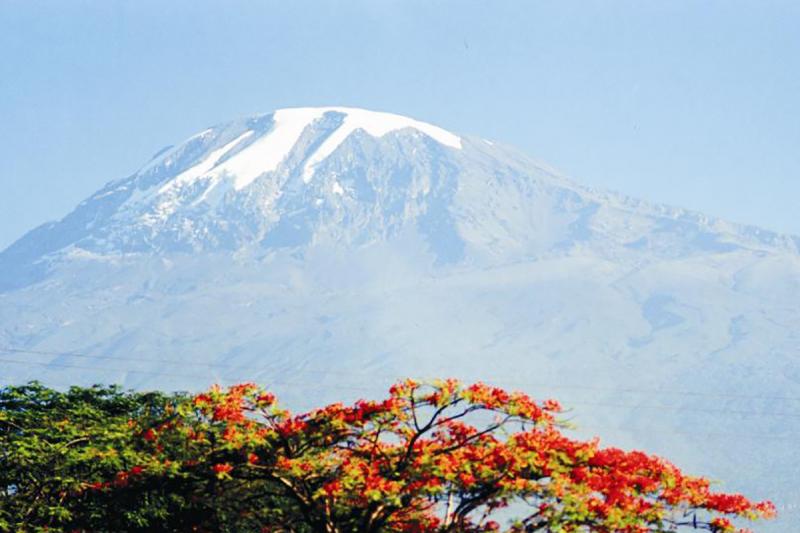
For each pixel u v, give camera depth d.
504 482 39.75
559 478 39.75
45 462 50.50
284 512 45.91
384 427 42.41
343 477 40.34
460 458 40.50
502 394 41.75
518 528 39.91
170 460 45.41
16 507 50.44
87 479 51.31
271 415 43.00
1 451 51.59
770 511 41.41
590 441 42.31
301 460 41.94
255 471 42.91
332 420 42.16
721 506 41.06
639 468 41.53
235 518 46.91
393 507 41.56
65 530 50.75
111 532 49.81
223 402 42.94
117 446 48.44
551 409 42.31
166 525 48.94
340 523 41.91
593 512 39.25
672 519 40.97
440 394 41.41
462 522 40.97
